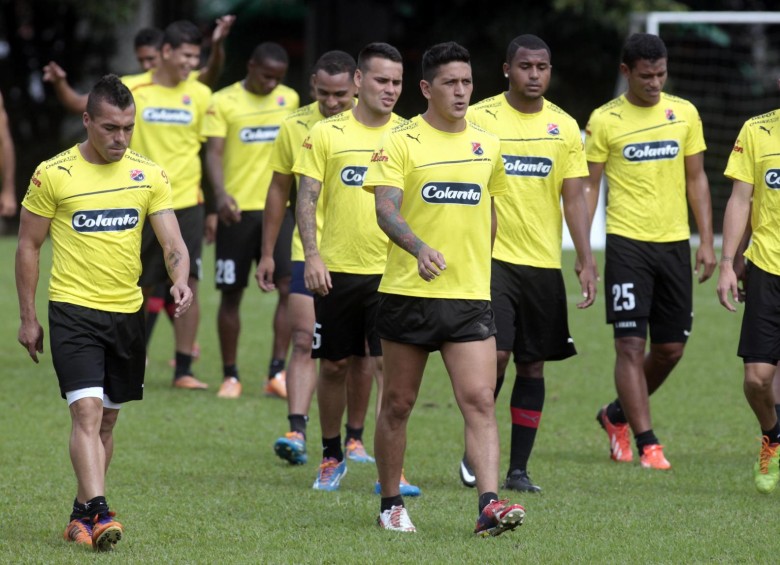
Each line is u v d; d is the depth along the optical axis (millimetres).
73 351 20031
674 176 28984
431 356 44312
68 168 20281
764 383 24797
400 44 106938
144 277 36656
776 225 24797
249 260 36156
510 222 25359
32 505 22891
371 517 22250
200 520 21844
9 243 81875
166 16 102375
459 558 19125
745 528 21516
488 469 20188
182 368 37344
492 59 101125
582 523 21781
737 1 96625
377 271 24906
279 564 18766
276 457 28203
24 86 98000
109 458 21344
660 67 28406
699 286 60531
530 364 25641
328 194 25203
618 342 28641
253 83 36844
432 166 20422
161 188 20891
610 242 29094
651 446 27719
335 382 24875
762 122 25078
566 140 25688
